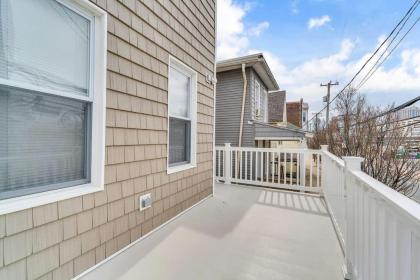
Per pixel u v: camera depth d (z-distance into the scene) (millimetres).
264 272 2021
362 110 8289
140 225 2578
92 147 2037
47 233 1662
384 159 6184
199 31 3992
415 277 869
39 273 1608
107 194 2156
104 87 2080
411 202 965
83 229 1928
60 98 1802
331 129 9688
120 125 2287
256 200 4215
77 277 1869
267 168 5340
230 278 1933
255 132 7742
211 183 4477
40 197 1632
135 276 1936
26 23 1572
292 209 3721
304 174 4836
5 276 1433
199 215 3410
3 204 1437
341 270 2064
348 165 1980
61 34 1787
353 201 1843
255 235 2748
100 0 2018
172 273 1985
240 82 7875
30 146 1611
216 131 8234
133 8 2420
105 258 2129
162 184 2975
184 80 3680
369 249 1437
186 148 3783
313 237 2711
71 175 1895
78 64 1918
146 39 2625
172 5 3145
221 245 2494
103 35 2059
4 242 1432
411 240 908
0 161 1457
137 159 2527
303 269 2076
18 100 1548
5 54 1471
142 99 2584
